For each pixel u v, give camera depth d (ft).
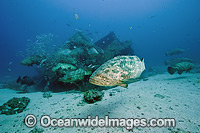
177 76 31.83
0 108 15.84
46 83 35.76
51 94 23.85
